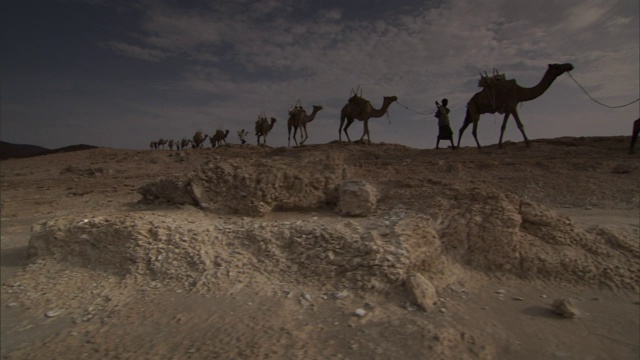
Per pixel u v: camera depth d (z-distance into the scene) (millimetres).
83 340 3686
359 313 3916
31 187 16344
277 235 5215
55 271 5172
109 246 5281
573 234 5426
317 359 3234
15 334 3879
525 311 4059
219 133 40781
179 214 6047
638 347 3420
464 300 4273
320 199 6512
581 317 3939
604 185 9977
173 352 3408
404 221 5266
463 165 13070
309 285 4512
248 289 4480
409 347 3377
